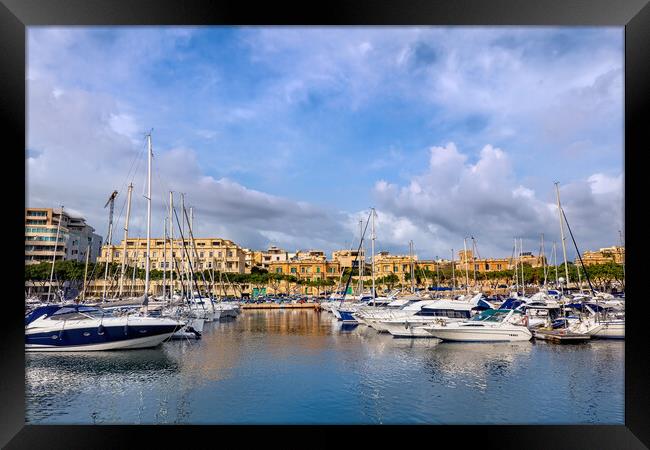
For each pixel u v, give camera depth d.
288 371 14.08
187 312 23.05
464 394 11.59
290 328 28.09
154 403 10.77
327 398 11.17
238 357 16.58
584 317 21.61
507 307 26.23
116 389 11.99
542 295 29.08
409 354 17.27
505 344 19.27
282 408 10.40
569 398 11.29
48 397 11.28
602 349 18.05
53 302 22.48
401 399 11.14
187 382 12.66
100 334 15.98
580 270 42.28
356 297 42.12
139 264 50.84
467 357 16.55
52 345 15.74
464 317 22.02
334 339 21.91
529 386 12.35
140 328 16.41
